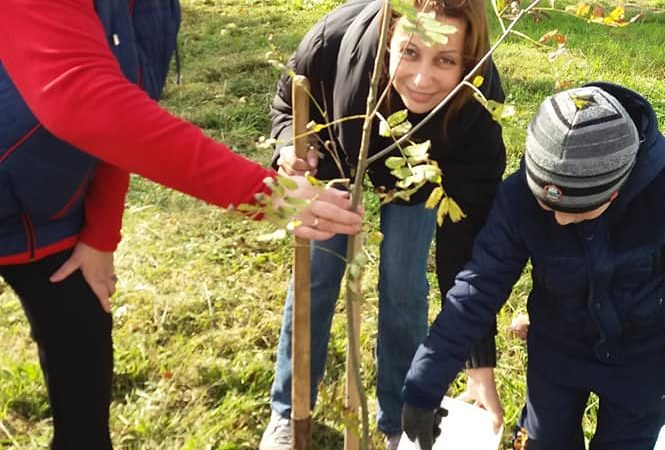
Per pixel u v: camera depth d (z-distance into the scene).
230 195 1.49
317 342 2.64
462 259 2.42
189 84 6.02
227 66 6.36
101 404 2.12
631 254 2.10
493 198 2.36
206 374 3.14
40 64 1.42
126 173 1.97
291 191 1.50
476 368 2.44
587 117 1.87
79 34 1.44
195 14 8.21
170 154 1.45
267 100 5.75
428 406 2.15
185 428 2.91
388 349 2.66
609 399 2.34
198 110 5.55
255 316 3.53
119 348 3.24
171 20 1.88
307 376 1.98
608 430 2.40
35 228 1.87
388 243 2.51
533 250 2.16
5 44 1.44
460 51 2.05
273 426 2.78
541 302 2.32
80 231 1.99
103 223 1.98
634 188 2.04
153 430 2.88
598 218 2.08
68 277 1.97
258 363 3.19
